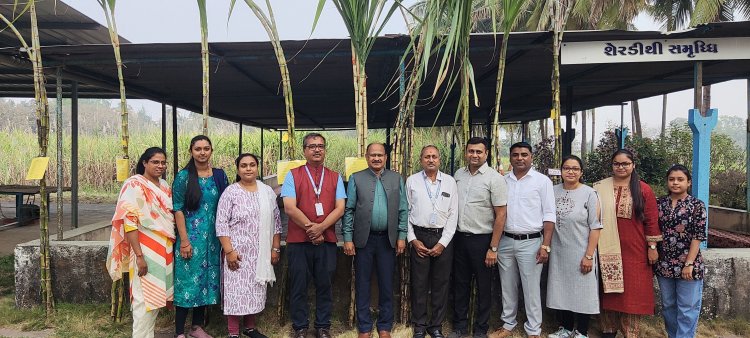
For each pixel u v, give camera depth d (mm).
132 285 2998
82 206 11070
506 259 3225
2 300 4008
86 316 3592
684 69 5480
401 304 3549
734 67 5371
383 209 3135
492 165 3588
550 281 3242
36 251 3773
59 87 4148
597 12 12844
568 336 3303
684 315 3045
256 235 3098
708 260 3568
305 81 6012
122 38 5672
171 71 5164
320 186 3129
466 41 3195
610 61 3920
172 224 3068
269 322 3557
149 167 3020
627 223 3090
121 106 3434
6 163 13922
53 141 14789
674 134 11523
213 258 3164
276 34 3416
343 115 10383
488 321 3336
